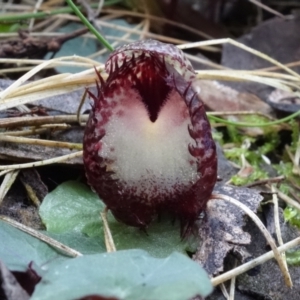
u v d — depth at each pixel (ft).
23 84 0.32
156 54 0.22
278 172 0.35
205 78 0.35
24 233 0.22
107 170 0.23
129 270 0.18
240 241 0.24
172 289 0.16
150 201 0.23
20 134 0.29
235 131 0.39
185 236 0.24
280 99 0.40
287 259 0.26
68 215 0.25
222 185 0.27
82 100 0.30
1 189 0.26
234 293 0.24
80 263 0.18
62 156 0.28
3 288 0.18
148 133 0.23
